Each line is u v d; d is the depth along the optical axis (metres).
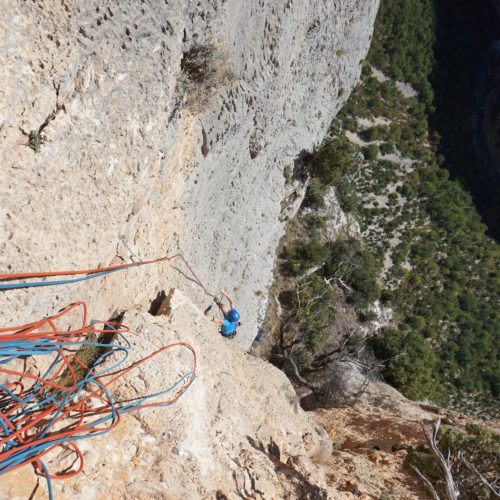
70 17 4.18
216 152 9.41
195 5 5.98
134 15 4.94
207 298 11.48
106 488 4.57
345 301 26.06
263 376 8.87
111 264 6.29
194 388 6.29
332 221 26.28
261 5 8.57
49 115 4.28
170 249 8.80
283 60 10.91
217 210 11.26
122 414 5.16
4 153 3.91
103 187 5.33
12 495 3.86
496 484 7.57
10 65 3.75
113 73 4.91
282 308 21.50
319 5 12.23
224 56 7.17
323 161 18.31
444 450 7.93
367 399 16.23
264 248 17.02
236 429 6.59
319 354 20.89
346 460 8.71
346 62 19.22
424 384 22.72
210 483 5.45
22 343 4.23
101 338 6.11
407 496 7.40
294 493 6.00
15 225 4.19
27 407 4.66
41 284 4.57
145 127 5.79
